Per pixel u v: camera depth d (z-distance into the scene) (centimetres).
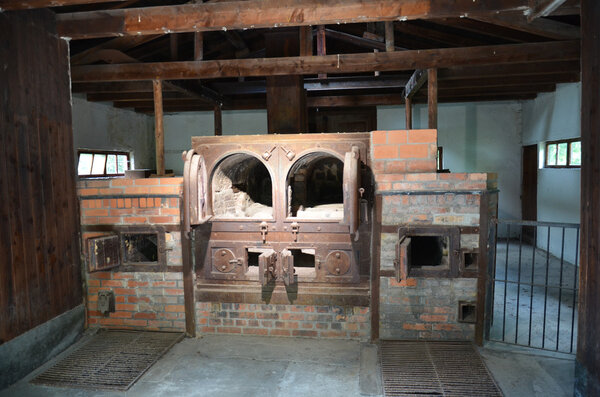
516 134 758
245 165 393
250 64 451
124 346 330
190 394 265
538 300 438
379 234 323
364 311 334
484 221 311
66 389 273
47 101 316
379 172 325
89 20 321
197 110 761
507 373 282
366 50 682
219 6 302
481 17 393
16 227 284
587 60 227
